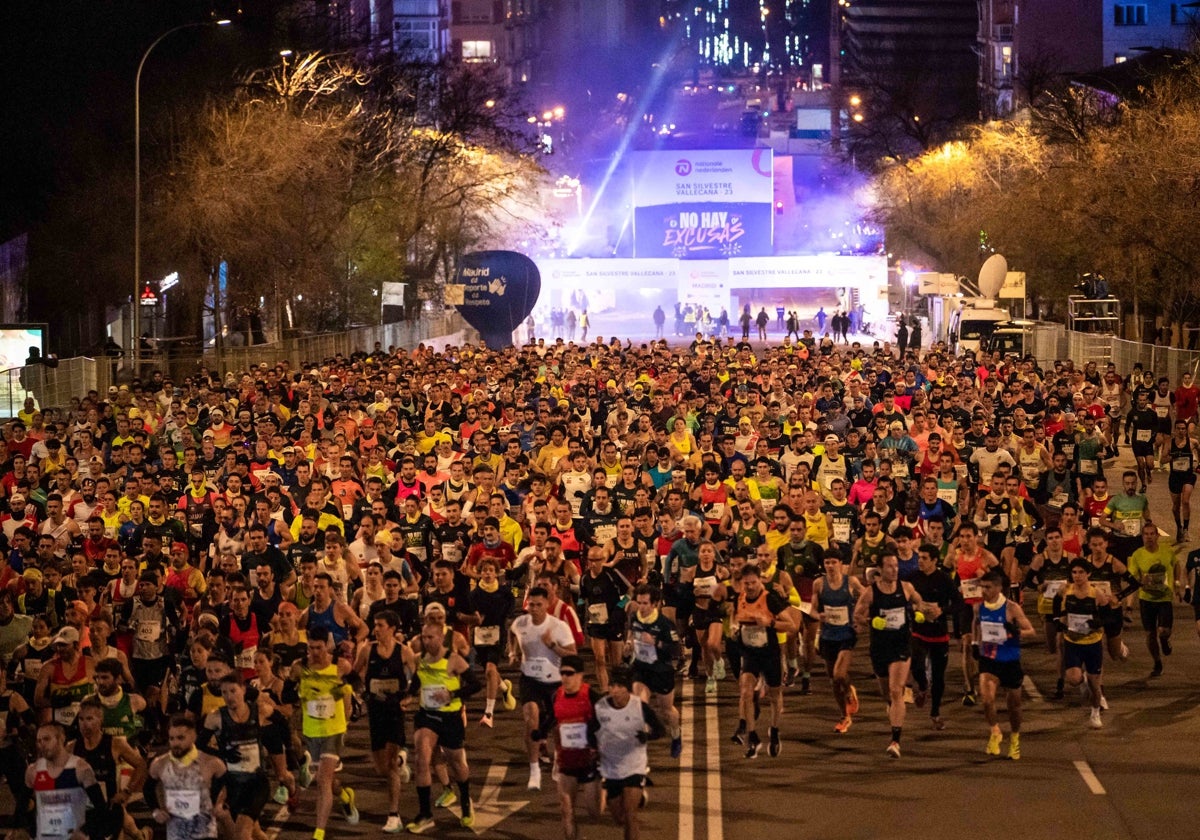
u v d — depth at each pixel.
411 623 16.33
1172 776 15.38
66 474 23.67
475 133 76.44
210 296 61.44
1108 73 85.25
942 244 81.56
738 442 27.11
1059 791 14.91
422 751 13.80
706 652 18.53
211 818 11.88
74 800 11.97
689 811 14.41
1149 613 19.36
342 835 13.83
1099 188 53.84
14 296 59.75
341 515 21.72
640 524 19.72
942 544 18.88
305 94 62.91
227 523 20.44
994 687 15.92
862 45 173.50
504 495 21.48
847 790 15.01
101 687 13.22
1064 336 55.44
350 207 65.31
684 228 101.38
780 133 182.88
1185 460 27.70
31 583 17.38
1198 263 51.78
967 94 119.31
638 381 35.09
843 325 83.12
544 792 15.12
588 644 21.47
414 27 157.75
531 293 65.31
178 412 30.47
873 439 25.22
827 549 19.02
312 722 13.49
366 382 36.19
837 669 16.62
